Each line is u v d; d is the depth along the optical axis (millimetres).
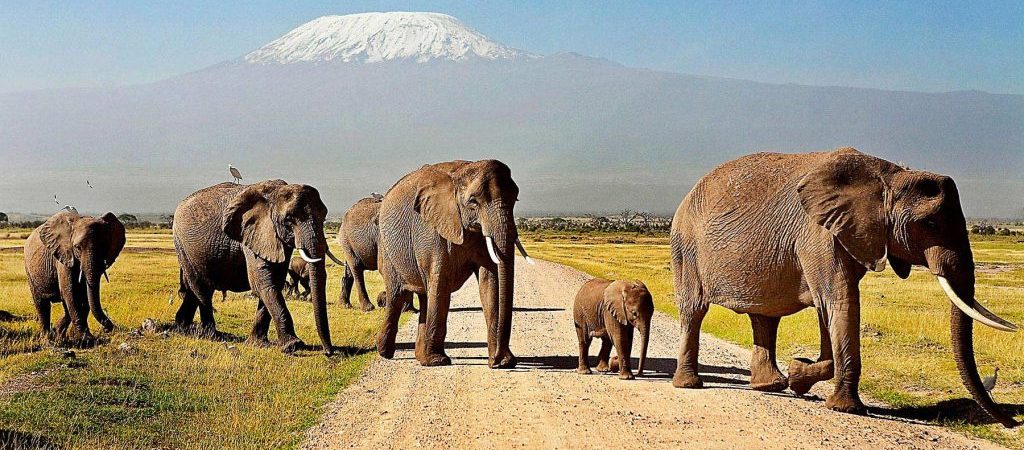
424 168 18766
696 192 14789
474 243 17609
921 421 12266
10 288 33406
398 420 12680
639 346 20641
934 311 30000
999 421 11766
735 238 13812
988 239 158875
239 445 11219
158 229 168375
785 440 10984
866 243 12188
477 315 28484
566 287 41312
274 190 20000
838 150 13070
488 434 11719
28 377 14898
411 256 18172
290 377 16109
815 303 12930
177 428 12172
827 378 13477
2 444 10680
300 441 11586
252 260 19969
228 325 23625
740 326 22922
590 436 11461
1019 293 41594
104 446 11062
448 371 16984
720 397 13922
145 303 27375
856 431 11406
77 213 20969
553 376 16281
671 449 10727
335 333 22703
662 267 61281
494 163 17234
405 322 25922
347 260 30188
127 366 16234
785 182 13383
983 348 18625
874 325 22891
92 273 20156
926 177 12000
